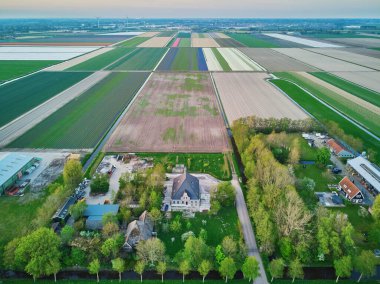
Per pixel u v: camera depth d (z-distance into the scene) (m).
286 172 101.00
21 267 74.81
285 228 81.56
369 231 85.19
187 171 118.81
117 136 147.25
